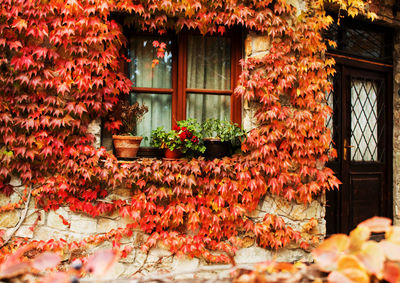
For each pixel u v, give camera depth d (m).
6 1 2.86
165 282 1.40
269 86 3.35
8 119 2.89
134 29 3.44
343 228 3.89
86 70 3.04
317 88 3.44
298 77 3.46
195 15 3.31
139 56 3.50
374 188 4.14
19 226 2.99
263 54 3.44
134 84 3.49
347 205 3.95
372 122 4.18
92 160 3.01
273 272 1.48
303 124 3.41
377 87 4.23
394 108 4.18
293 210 3.43
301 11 3.48
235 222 3.27
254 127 3.41
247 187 3.25
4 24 2.90
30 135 2.97
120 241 3.13
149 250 3.16
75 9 2.99
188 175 3.15
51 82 2.97
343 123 3.95
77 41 3.00
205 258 3.22
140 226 3.14
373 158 4.18
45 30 2.93
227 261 3.23
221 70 3.66
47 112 3.01
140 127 3.51
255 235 3.34
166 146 3.21
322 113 3.46
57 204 3.04
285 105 3.46
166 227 3.21
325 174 3.44
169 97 3.56
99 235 3.09
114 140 3.18
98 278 1.21
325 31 3.88
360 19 3.97
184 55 3.53
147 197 3.11
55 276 1.22
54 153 3.01
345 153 3.97
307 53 3.47
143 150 3.42
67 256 3.03
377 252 1.22
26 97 2.94
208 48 3.64
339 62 3.93
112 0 3.06
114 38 3.16
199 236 3.20
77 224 3.07
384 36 4.24
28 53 2.95
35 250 2.97
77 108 2.97
